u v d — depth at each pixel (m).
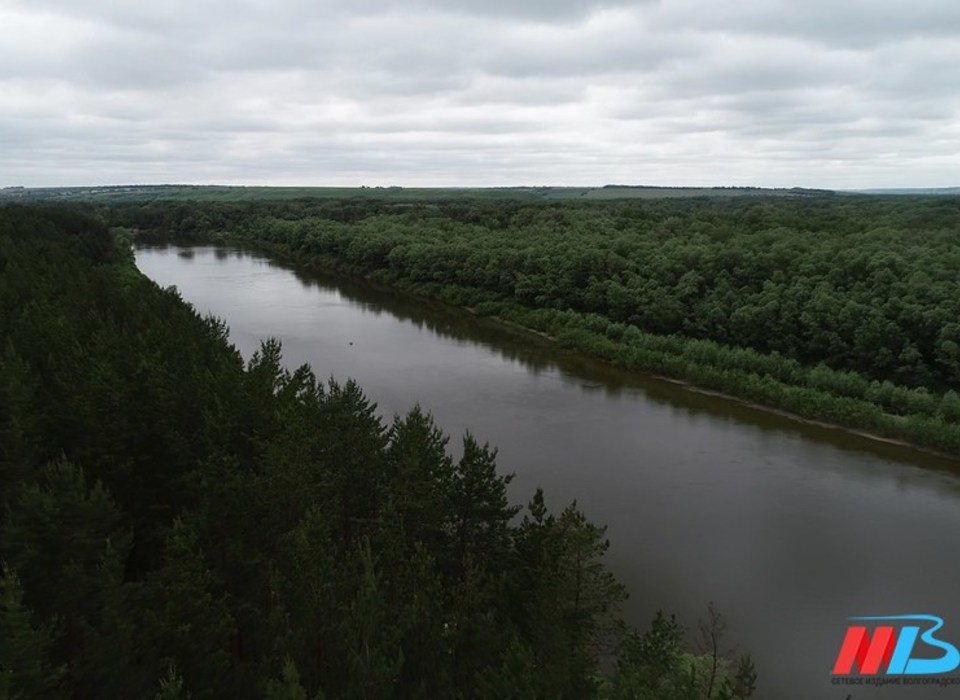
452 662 23.23
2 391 33.69
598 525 44.28
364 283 139.75
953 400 60.41
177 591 21.66
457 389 72.44
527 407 67.06
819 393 65.75
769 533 43.62
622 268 96.81
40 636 18.89
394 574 26.22
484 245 122.56
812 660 32.59
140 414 35.91
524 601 27.19
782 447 57.69
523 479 50.78
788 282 80.25
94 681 20.47
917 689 30.91
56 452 35.66
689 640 33.62
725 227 115.69
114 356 45.34
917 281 71.50
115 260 129.12
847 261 79.00
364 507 34.09
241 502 29.47
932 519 45.62
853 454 56.31
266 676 22.36
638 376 77.88
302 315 109.44
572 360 84.50
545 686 19.61
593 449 56.69
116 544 25.88
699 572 39.38
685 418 64.50
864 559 40.78
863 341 68.50
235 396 39.47
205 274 148.50
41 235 113.38
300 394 43.78
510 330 100.75
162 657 21.38
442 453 36.50
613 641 32.97
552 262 103.88
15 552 24.23
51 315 55.53
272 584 26.00
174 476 34.56
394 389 72.12
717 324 80.75
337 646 22.02
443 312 113.38
